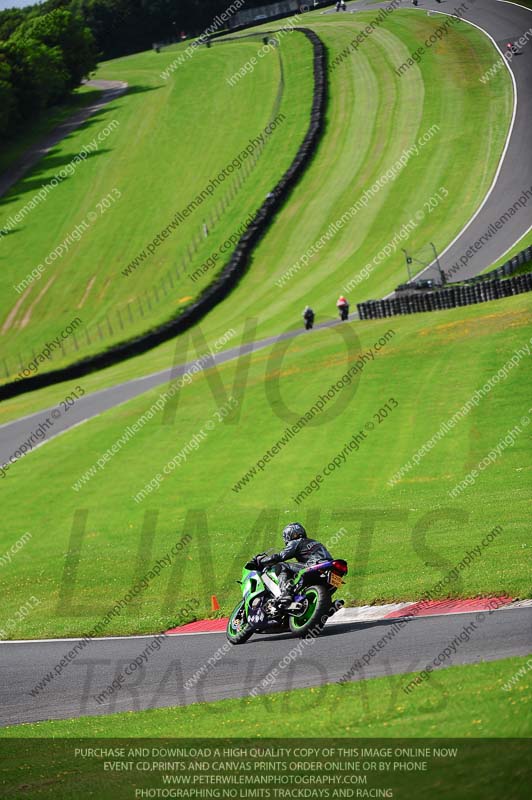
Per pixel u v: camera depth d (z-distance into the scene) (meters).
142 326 188.12
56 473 110.56
